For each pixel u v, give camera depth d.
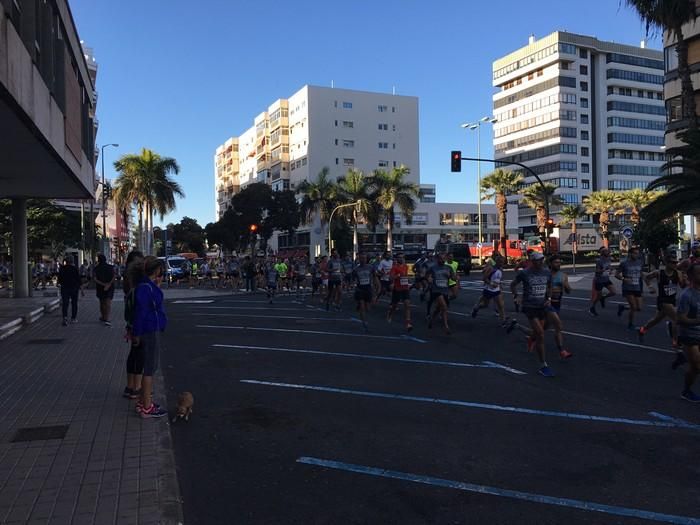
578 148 95.88
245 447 5.52
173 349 11.19
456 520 3.98
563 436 5.76
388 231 59.59
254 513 4.11
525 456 5.21
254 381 8.29
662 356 9.93
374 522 3.96
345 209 59.66
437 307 13.19
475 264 56.78
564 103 94.88
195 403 7.12
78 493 4.26
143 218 62.56
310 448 5.48
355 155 84.19
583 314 16.19
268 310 19.02
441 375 8.59
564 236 61.78
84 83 19.11
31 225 42.88
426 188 100.50
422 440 5.69
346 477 4.77
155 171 52.88
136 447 5.31
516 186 56.06
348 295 25.41
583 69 96.69
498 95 106.50
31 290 23.86
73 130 16.31
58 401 6.99
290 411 6.75
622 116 99.12
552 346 11.04
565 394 7.40
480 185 57.66
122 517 3.86
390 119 86.62
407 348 10.99
